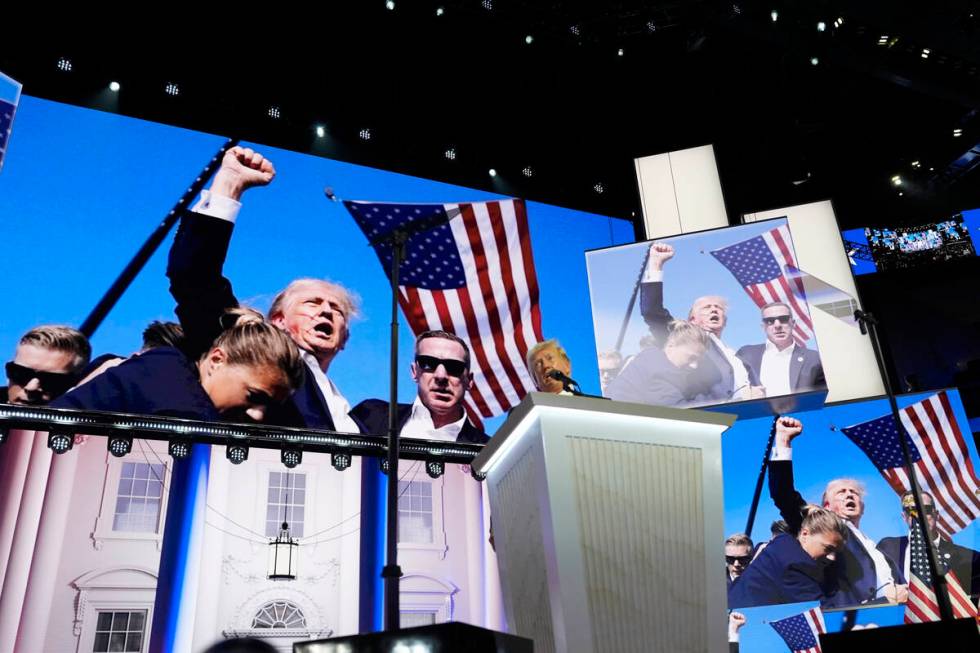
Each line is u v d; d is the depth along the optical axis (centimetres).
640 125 1786
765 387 1367
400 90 1638
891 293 1889
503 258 1452
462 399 1309
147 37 1425
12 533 971
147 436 1080
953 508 1390
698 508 282
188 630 1012
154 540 1037
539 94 1728
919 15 1530
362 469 1191
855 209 1944
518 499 295
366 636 199
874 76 1688
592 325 1452
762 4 1528
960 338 1842
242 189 1284
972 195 1927
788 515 1402
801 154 1772
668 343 1405
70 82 1226
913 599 1336
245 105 1338
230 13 1488
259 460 1138
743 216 1655
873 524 1391
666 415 285
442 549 1188
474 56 1636
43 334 1073
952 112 1836
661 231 1596
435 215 1420
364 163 1402
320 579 1103
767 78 1753
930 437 1438
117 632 981
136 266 1164
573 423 273
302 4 1503
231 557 1069
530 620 283
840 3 1520
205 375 1145
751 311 1418
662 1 1509
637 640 255
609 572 260
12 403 1031
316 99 1560
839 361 1505
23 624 940
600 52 1634
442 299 1366
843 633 379
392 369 730
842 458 1433
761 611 1343
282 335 1216
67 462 1032
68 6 1355
